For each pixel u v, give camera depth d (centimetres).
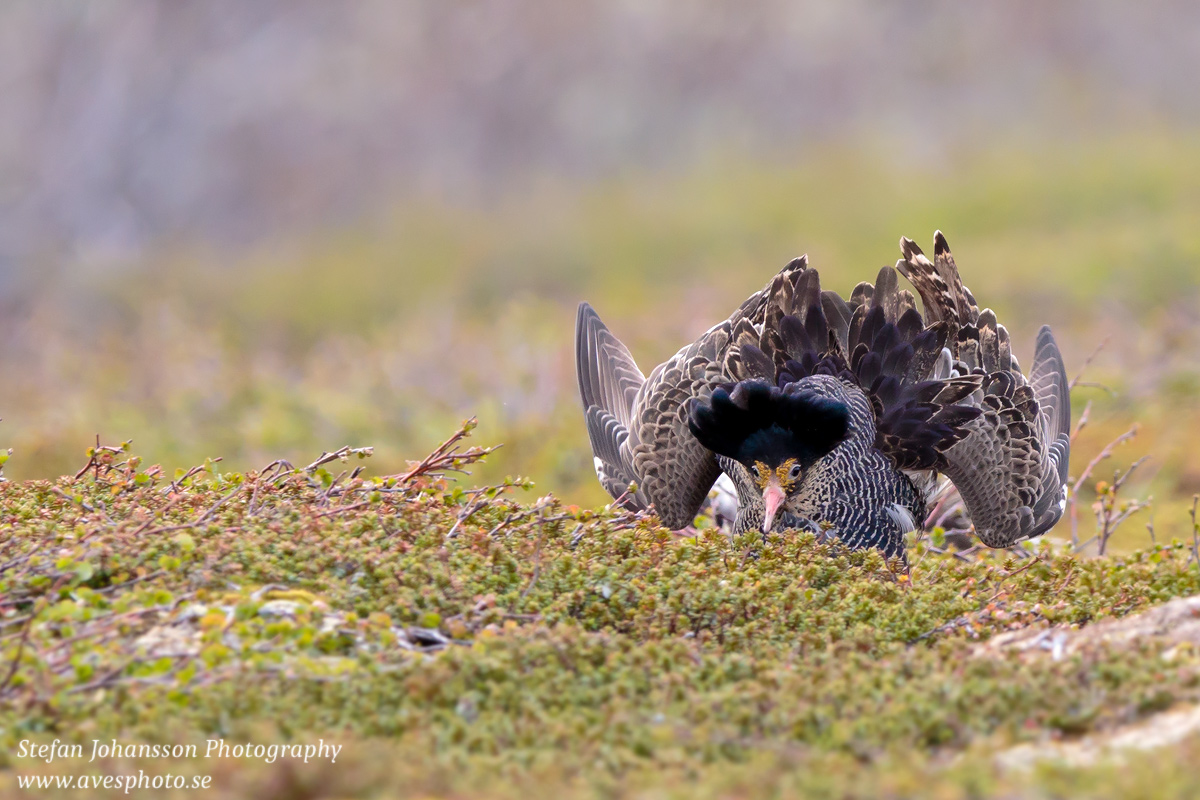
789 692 1277
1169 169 8275
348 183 11256
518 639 1377
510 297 7800
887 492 2061
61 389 4881
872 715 1231
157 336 5441
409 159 11438
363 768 1099
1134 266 6106
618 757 1158
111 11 11006
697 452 2181
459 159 11450
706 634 1513
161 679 1298
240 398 4291
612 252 8556
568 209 9844
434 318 6456
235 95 11200
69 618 1380
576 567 1611
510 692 1280
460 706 1270
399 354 4847
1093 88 10881
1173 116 10412
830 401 1953
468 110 11531
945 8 11450
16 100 10988
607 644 1412
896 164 9688
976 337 2217
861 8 11519
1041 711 1234
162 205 11006
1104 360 4372
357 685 1280
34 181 10831
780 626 1530
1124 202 7888
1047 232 7562
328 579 1502
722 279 7075
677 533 2178
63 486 1795
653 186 10281
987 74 11231
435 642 1461
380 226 10500
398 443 3872
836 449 2017
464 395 4200
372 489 1827
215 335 5406
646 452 2238
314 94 11338
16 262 9588
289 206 11138
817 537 1948
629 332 5519
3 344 7331
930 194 8519
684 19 11594
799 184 9338
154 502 1741
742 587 1616
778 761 1130
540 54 11550
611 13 11606
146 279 9225
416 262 9075
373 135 11438
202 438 3944
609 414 2481
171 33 11075
